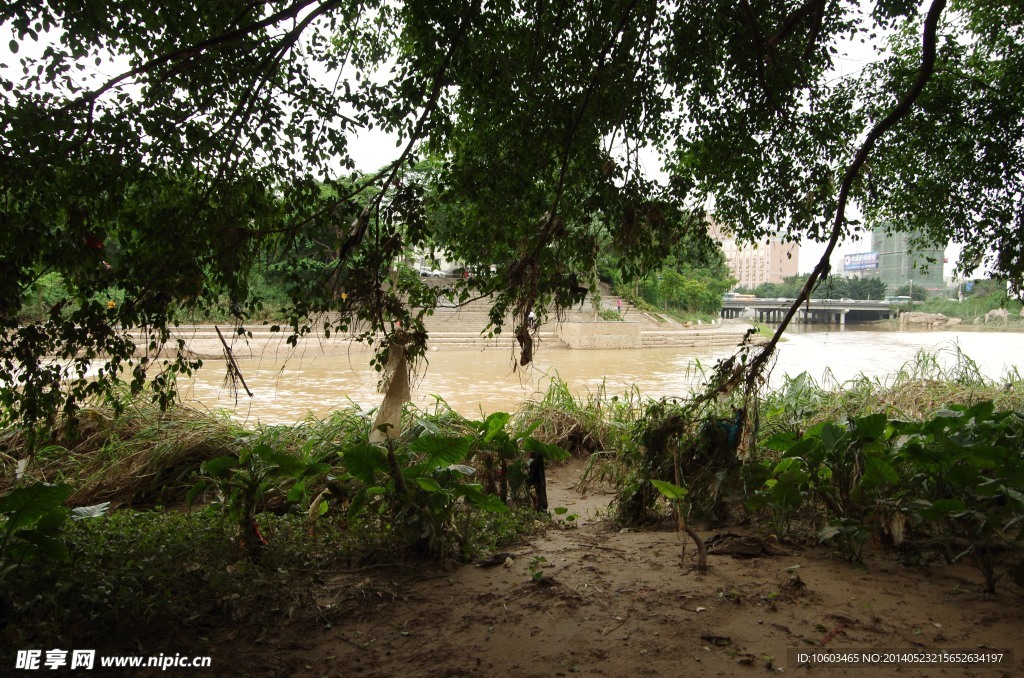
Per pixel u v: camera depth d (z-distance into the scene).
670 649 3.33
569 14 5.09
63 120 3.83
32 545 3.60
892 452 4.63
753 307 57.38
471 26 4.76
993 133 7.43
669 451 5.58
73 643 3.27
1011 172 7.39
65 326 4.00
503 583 4.22
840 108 7.11
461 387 17.00
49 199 4.01
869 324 61.75
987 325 53.62
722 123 5.87
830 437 4.89
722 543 4.97
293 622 3.62
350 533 4.81
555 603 3.89
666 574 4.35
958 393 9.09
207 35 4.48
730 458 5.33
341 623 3.65
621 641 3.43
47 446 6.65
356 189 4.45
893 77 7.37
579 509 6.70
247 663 3.21
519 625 3.62
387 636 3.51
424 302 4.90
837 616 3.65
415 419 7.13
